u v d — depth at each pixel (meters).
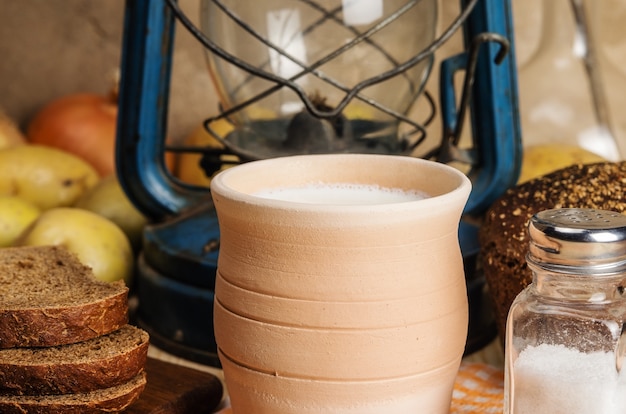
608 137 0.75
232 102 0.59
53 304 0.49
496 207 0.52
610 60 0.78
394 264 0.41
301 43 0.55
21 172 0.71
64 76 0.86
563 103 0.75
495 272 0.51
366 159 0.47
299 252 0.41
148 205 0.61
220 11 0.56
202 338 0.56
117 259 0.62
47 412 0.47
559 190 0.52
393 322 0.41
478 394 0.51
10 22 0.85
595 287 0.42
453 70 0.57
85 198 0.69
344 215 0.40
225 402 0.53
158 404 0.49
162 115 0.60
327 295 0.41
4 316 0.48
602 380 0.42
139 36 0.58
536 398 0.43
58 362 0.47
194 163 0.73
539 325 0.43
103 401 0.47
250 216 0.41
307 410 0.42
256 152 0.57
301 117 0.55
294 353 0.41
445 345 0.42
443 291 0.42
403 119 0.56
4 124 0.79
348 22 0.54
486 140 0.58
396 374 0.41
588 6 0.76
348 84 0.56
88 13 0.85
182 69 0.83
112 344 0.49
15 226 0.64
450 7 0.79
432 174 0.45
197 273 0.55
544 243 0.41
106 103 0.81
